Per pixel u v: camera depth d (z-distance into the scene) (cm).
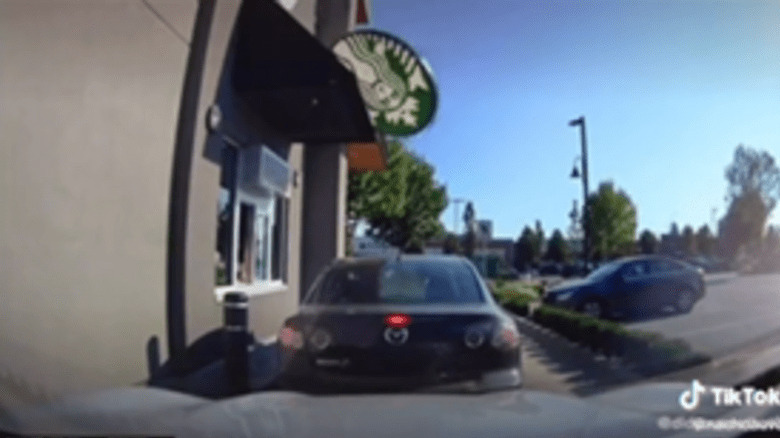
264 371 502
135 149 526
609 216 2370
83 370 438
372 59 1074
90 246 452
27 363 375
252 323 823
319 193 1256
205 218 656
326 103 814
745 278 2506
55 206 410
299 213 1142
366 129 962
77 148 437
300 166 1160
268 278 962
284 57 747
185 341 598
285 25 757
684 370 512
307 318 362
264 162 841
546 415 272
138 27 528
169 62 591
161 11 571
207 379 535
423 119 1072
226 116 721
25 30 383
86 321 445
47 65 403
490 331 346
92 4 456
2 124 362
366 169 1684
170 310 600
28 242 382
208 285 668
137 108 529
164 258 589
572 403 289
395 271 438
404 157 2158
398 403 287
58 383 401
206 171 655
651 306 1313
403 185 2194
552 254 5672
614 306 1293
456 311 360
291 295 1066
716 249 3166
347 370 338
